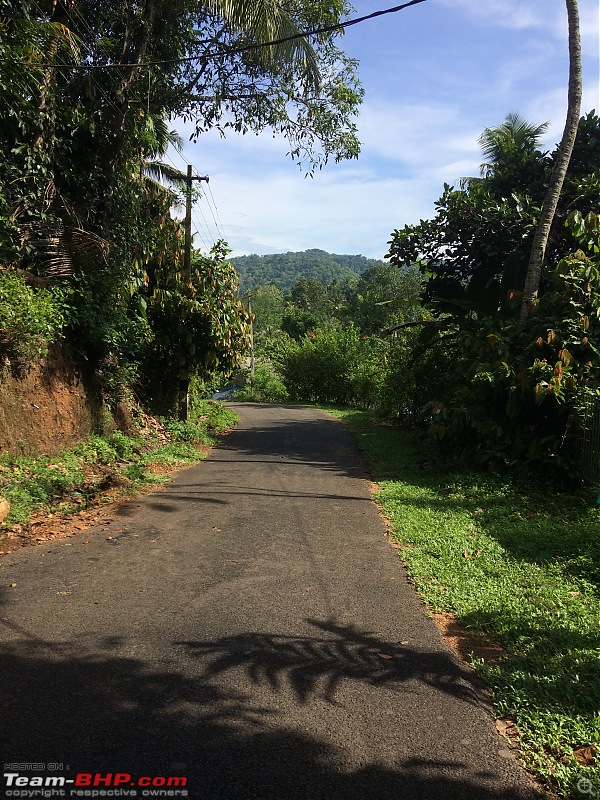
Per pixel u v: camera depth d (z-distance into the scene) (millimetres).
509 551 5844
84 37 10406
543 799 2523
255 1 10109
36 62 8383
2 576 4863
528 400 8953
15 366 7812
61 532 6152
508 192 12711
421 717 3090
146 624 4066
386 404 18500
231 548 5836
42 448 8336
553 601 4594
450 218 11859
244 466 10742
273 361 36656
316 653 3744
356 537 6375
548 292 9664
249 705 3139
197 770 2602
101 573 5023
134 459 10055
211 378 15266
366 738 2895
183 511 7250
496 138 17859
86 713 2986
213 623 4121
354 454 12891
